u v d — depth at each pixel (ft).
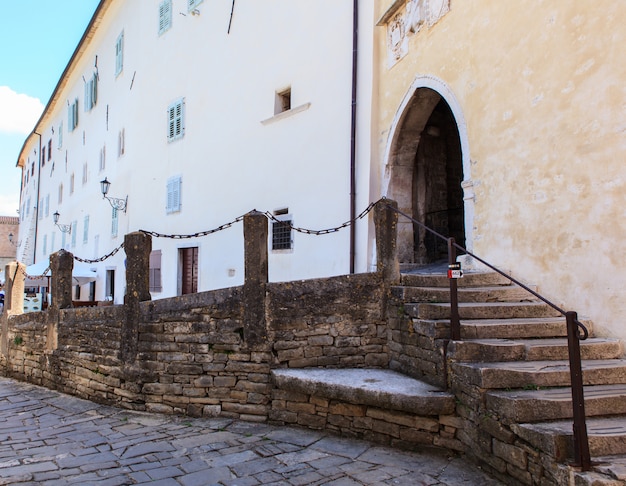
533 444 10.66
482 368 12.67
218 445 15.67
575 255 15.71
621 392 12.16
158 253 45.44
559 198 16.34
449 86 22.31
